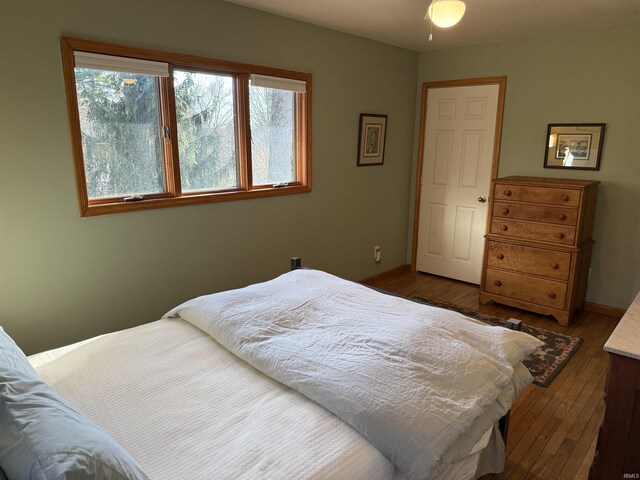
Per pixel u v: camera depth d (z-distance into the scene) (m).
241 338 1.77
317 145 3.79
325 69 3.70
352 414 1.34
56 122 2.36
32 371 1.35
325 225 4.02
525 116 4.02
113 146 2.66
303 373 1.52
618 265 3.71
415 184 4.91
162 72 2.71
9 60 2.17
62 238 2.47
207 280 3.18
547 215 3.51
